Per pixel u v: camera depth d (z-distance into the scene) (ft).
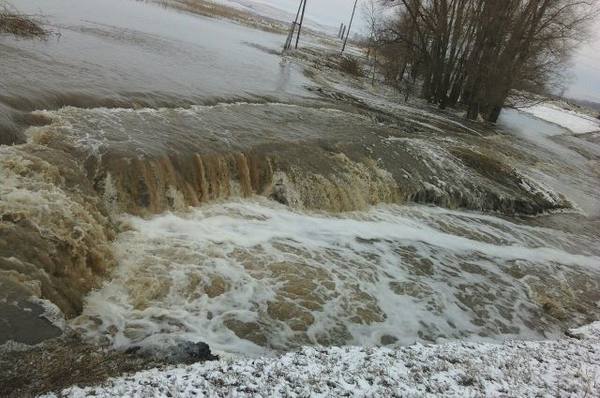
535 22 98.99
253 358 23.40
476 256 42.65
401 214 47.57
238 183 40.22
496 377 21.90
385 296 32.60
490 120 112.88
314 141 49.67
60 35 65.46
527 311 36.06
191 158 37.29
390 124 73.56
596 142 145.07
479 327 32.58
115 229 30.42
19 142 31.73
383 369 20.98
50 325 21.42
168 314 25.45
